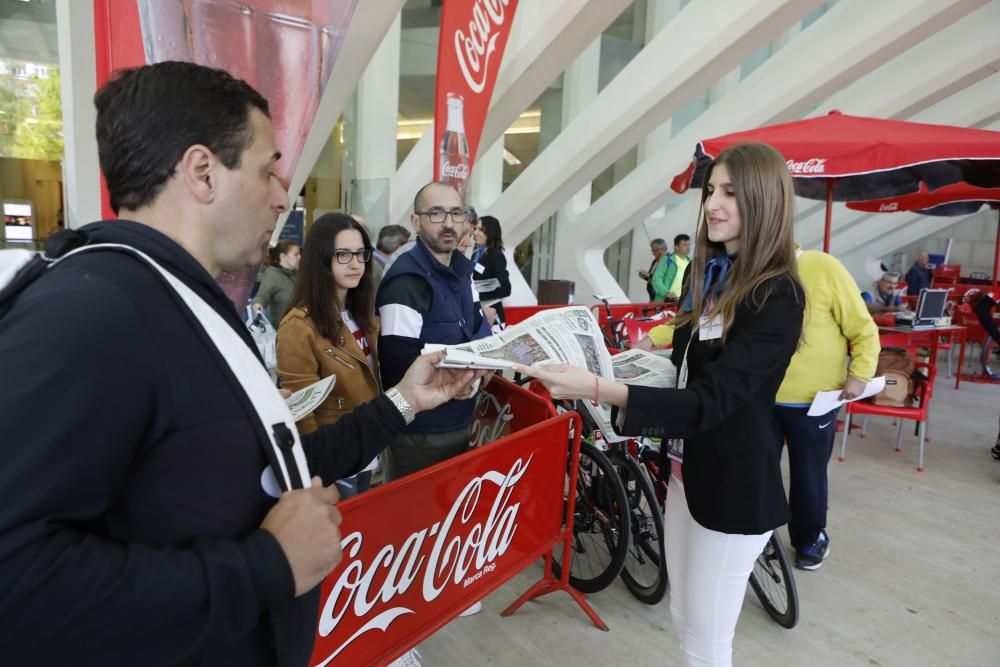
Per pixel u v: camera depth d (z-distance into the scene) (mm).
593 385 1300
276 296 4449
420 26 8805
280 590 657
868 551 3127
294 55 3463
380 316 2191
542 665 2205
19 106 5656
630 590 2674
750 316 1362
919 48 7527
